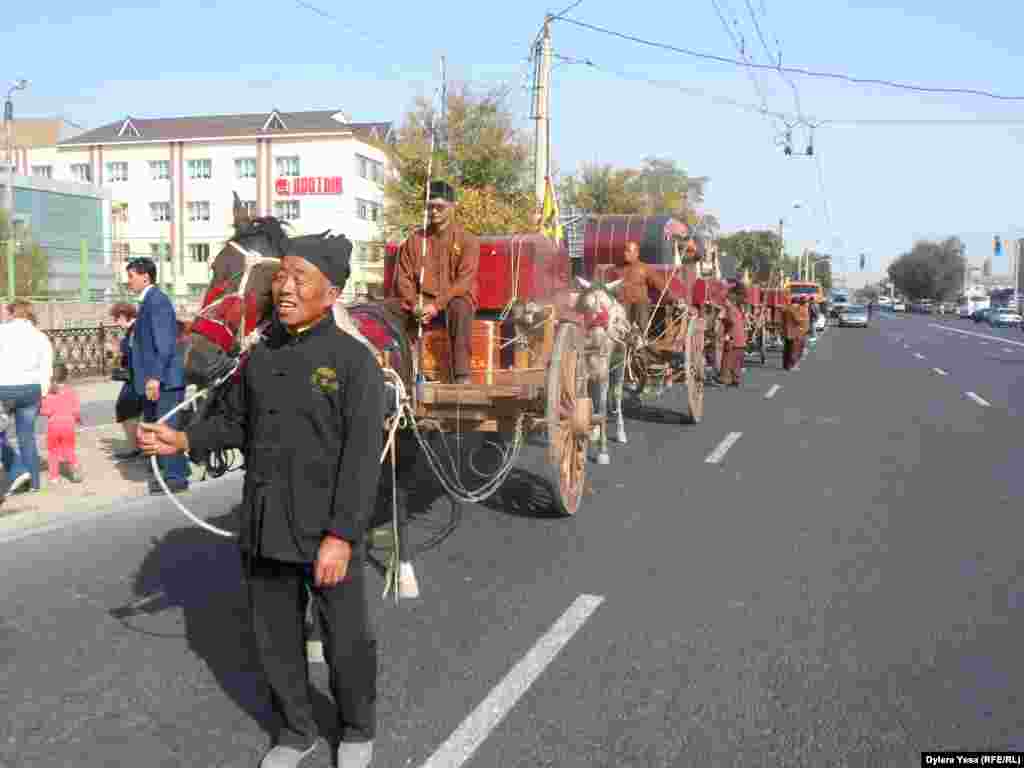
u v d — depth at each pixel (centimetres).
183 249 6028
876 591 612
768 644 521
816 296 4988
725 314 1909
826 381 2105
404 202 2930
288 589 381
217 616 566
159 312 852
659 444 1180
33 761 395
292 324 366
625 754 401
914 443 1200
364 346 376
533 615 564
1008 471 1016
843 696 458
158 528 764
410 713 437
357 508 360
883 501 868
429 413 680
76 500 849
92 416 1420
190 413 607
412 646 516
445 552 696
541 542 724
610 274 1318
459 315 680
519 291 758
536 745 408
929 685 471
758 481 955
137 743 411
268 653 382
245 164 5925
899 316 10469
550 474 740
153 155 6075
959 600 596
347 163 5753
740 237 8850
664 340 1305
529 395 682
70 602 589
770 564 670
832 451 1136
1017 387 1969
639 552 698
